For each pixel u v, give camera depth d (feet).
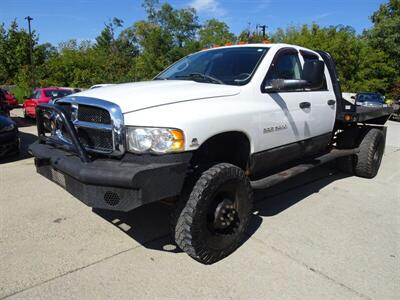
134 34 179.73
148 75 113.09
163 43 129.18
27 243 11.99
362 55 108.06
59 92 52.85
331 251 11.76
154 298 9.21
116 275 10.19
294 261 11.09
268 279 10.11
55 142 11.80
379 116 21.29
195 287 9.70
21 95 106.83
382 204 16.29
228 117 10.93
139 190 9.07
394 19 124.06
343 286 9.86
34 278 10.00
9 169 21.76
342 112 18.34
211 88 11.56
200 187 10.15
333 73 18.10
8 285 9.66
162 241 12.25
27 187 17.88
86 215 14.33
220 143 12.00
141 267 10.63
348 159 20.59
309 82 12.84
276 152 13.47
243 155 12.44
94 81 117.08
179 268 10.59
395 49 120.37
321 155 17.69
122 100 10.18
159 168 9.29
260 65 13.05
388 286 9.89
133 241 12.23
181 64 15.44
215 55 14.57
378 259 11.31
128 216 14.23
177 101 10.37
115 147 9.91
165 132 9.49
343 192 17.89
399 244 12.34
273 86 12.66
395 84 105.81
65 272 10.31
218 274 10.32
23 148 29.19
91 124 10.51
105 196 9.47
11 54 138.31
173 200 10.59
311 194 17.49
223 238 11.03
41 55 142.92
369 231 13.34
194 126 9.89
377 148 20.51
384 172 22.41
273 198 16.83
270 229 13.33
